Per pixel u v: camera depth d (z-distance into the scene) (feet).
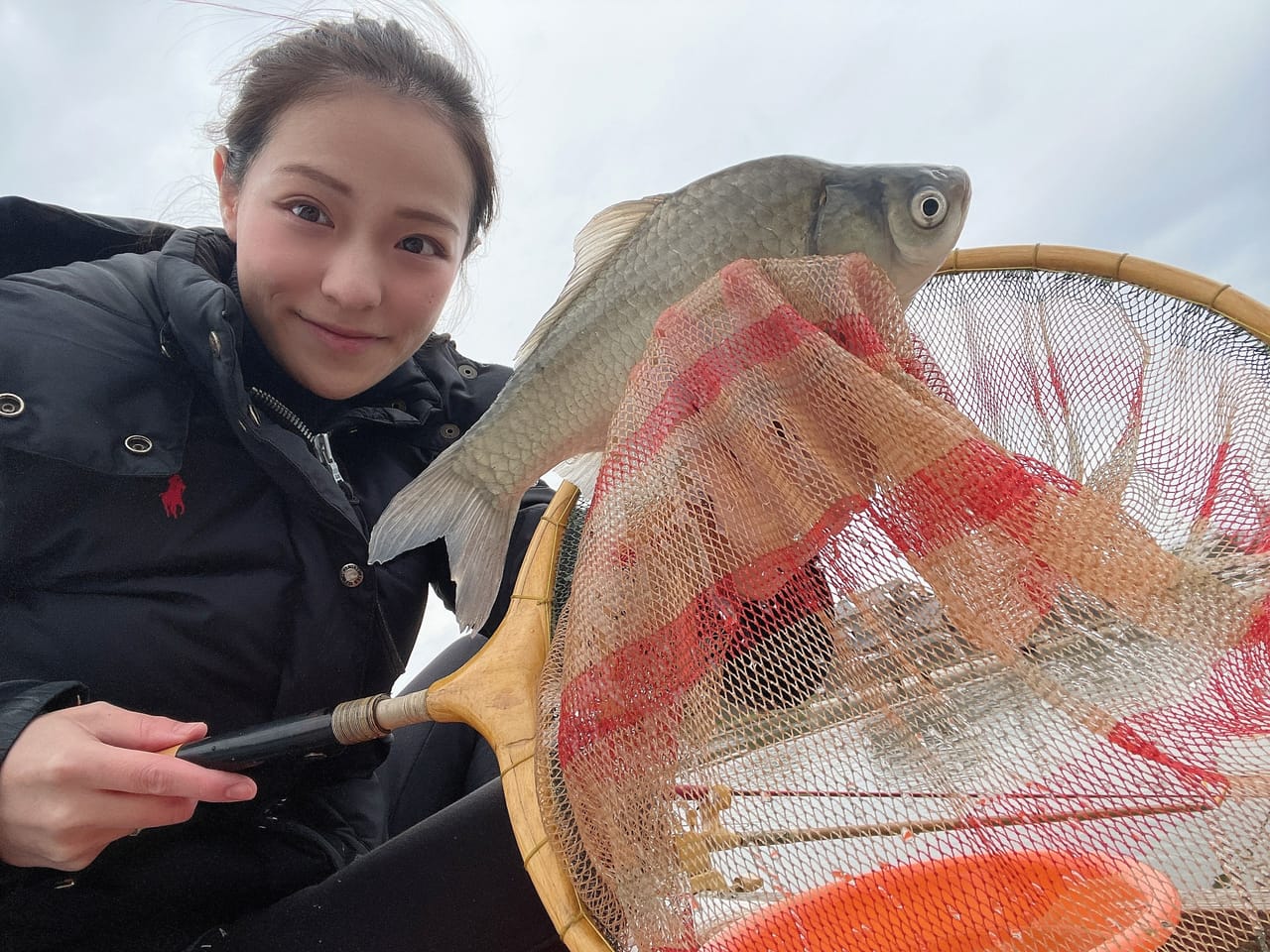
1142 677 1.03
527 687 1.30
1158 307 1.44
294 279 1.69
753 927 1.03
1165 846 0.99
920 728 1.04
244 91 1.80
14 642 1.46
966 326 1.61
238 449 1.66
